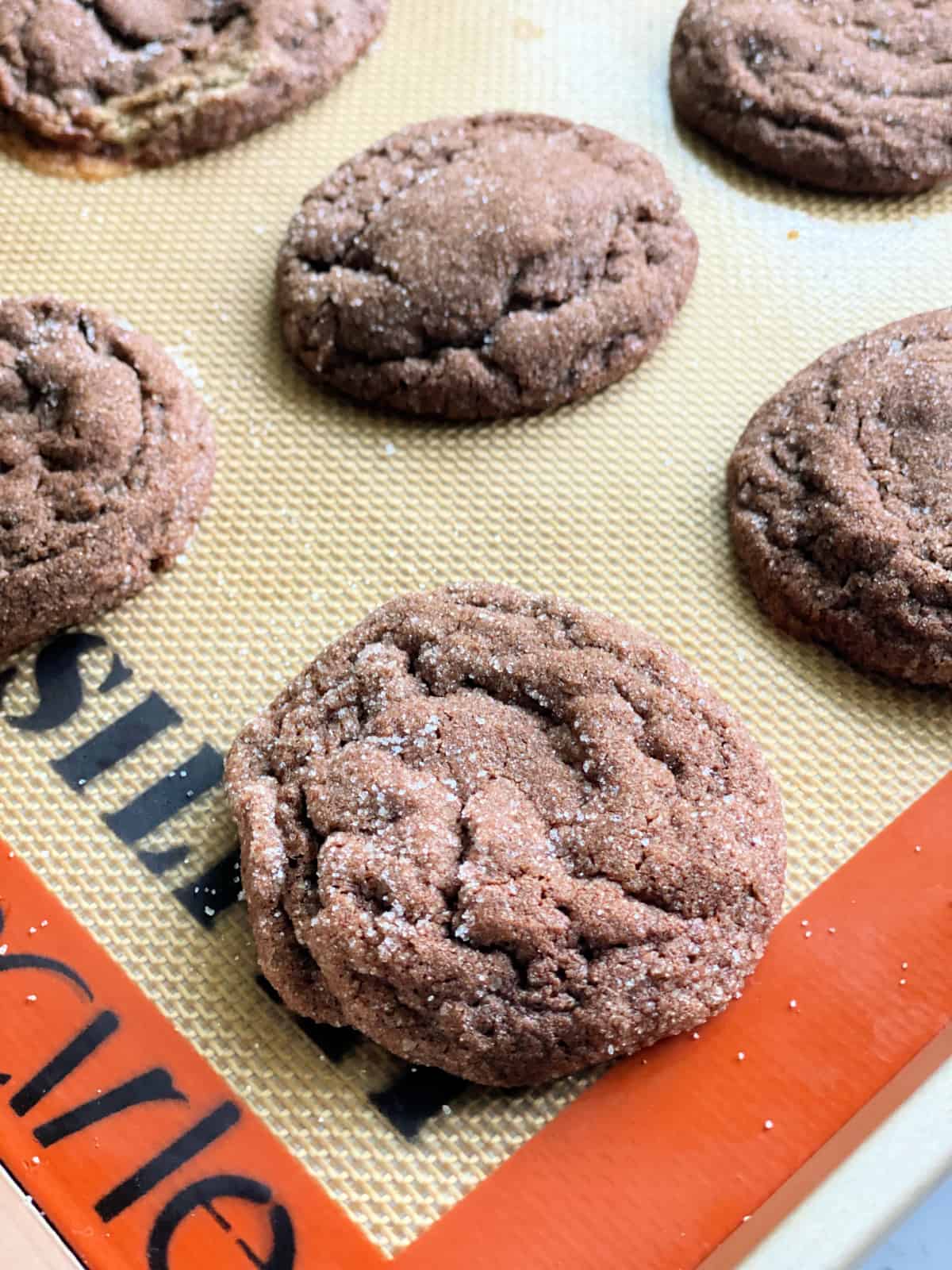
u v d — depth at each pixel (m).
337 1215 0.22
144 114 0.31
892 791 0.25
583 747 0.23
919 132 0.30
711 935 0.22
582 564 0.27
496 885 0.21
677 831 0.22
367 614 0.26
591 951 0.22
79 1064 0.23
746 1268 0.21
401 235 0.28
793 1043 0.23
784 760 0.25
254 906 0.22
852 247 0.30
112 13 0.31
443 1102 0.22
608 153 0.30
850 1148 0.22
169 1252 0.21
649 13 0.34
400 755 0.23
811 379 0.27
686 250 0.29
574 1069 0.22
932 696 0.25
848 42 0.31
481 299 0.28
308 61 0.32
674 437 0.28
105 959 0.23
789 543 0.26
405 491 0.28
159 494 0.26
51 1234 0.21
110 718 0.25
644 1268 0.21
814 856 0.24
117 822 0.24
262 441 0.28
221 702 0.26
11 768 0.25
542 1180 0.22
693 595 0.27
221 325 0.29
